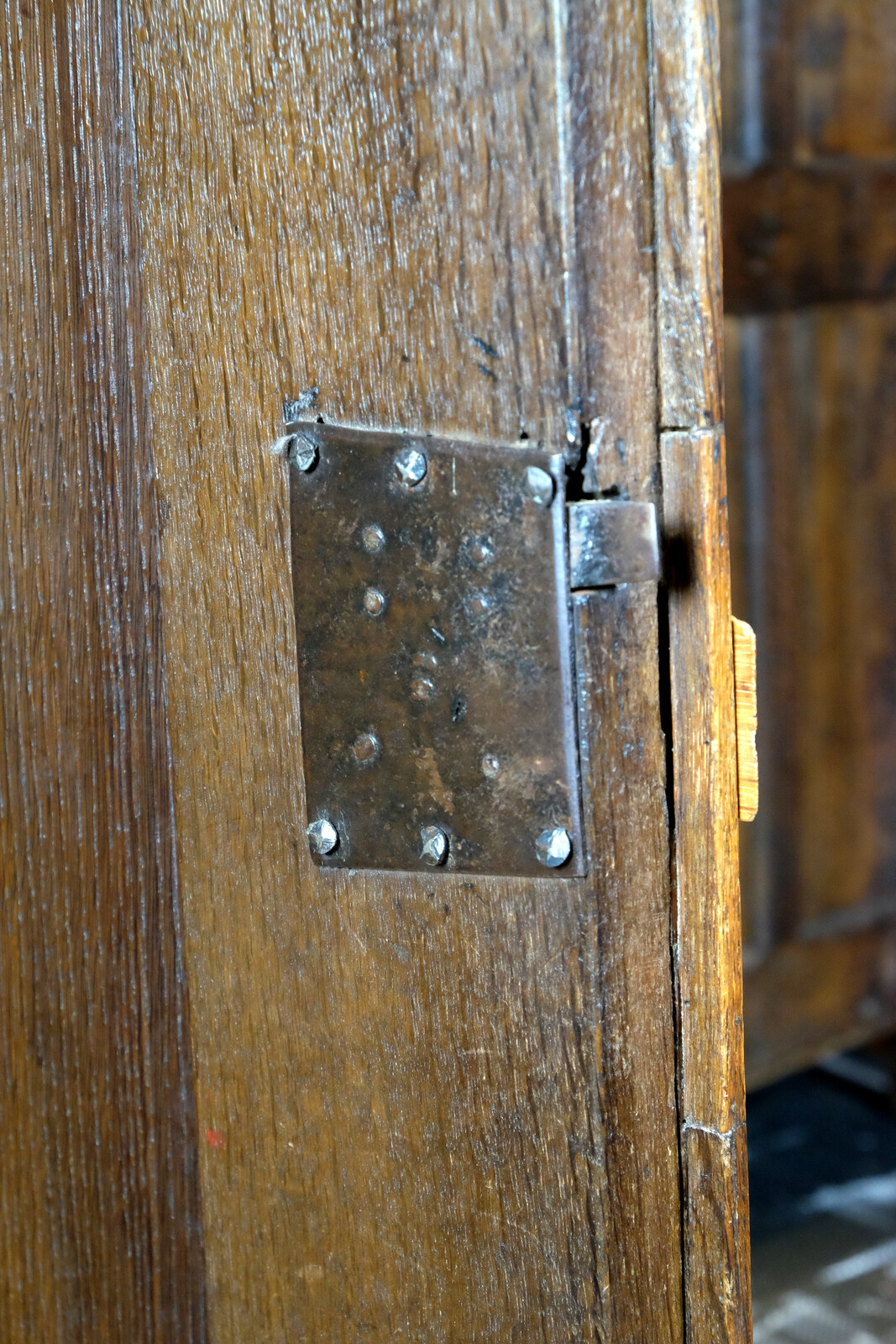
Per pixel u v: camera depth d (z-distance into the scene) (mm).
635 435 771
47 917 950
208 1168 916
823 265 2088
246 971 883
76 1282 977
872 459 2203
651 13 752
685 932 792
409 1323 860
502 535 771
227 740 869
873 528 2225
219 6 820
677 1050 800
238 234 831
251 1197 903
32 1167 982
